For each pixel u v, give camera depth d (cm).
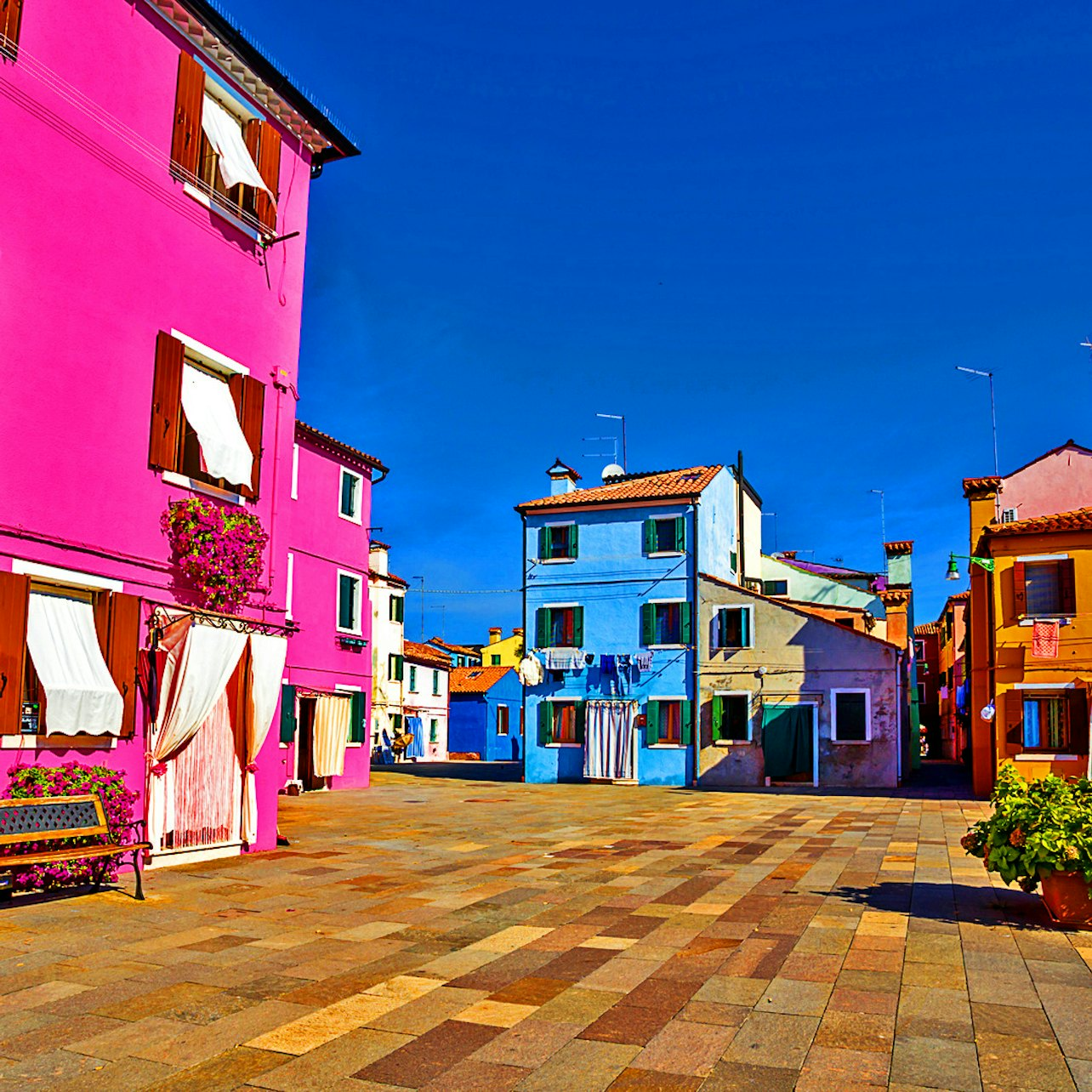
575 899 975
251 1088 488
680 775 2927
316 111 1465
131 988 657
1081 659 2230
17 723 975
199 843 1212
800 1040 545
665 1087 483
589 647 3122
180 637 1145
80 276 1095
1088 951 734
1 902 913
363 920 877
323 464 2719
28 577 993
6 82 1020
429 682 4862
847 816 1855
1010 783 895
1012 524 2314
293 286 1472
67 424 1069
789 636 2873
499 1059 524
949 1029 558
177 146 1240
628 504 3127
